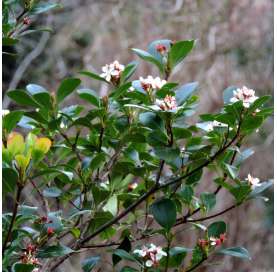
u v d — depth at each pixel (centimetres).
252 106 125
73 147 139
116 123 136
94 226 138
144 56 134
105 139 142
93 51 394
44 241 128
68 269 264
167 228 129
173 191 142
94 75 138
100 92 350
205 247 132
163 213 130
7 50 347
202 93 376
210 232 137
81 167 139
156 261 129
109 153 147
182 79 379
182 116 131
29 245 126
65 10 384
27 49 368
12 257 131
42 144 117
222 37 393
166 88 128
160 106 124
